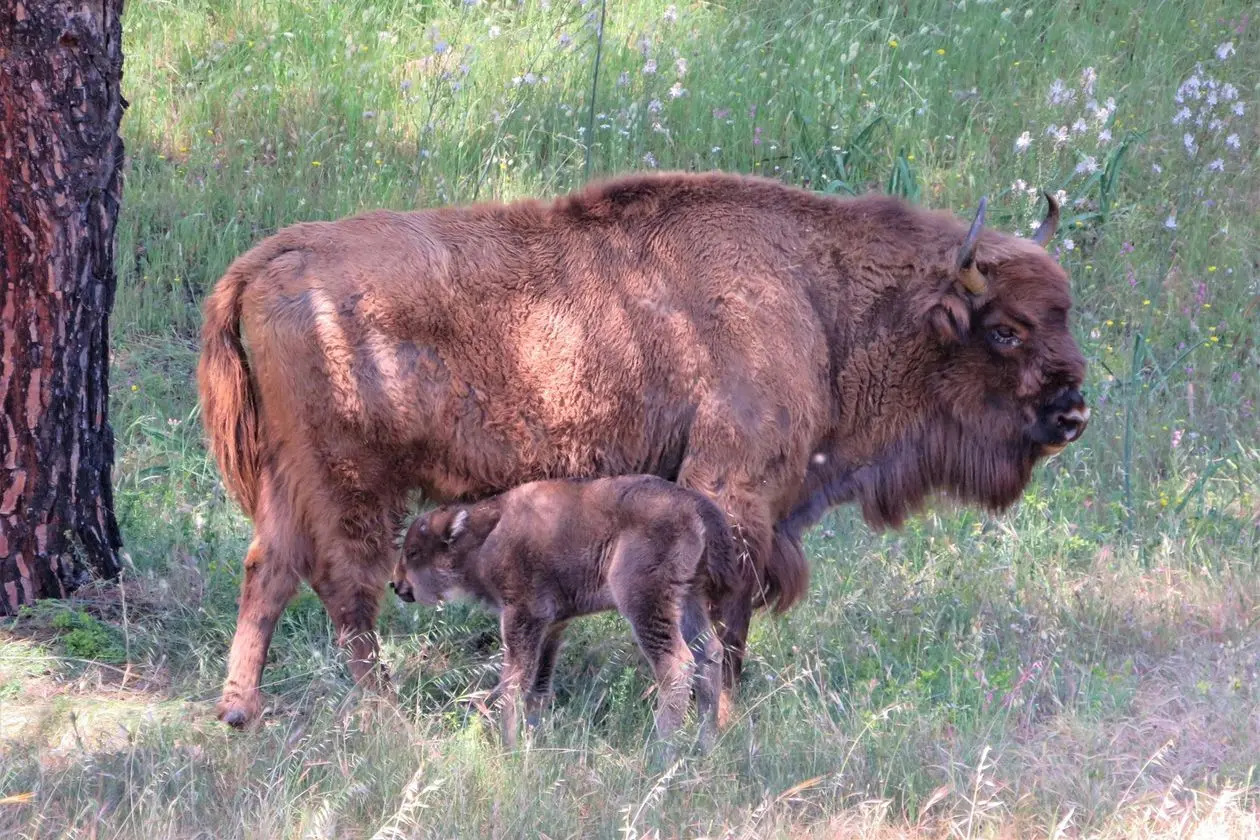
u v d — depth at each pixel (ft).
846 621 51.96
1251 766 39.86
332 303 43.60
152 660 48.14
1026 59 100.78
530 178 84.28
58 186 48.98
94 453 52.37
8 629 48.80
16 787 37.01
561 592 44.55
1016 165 88.07
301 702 45.55
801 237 47.93
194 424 66.44
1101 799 38.60
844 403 48.78
